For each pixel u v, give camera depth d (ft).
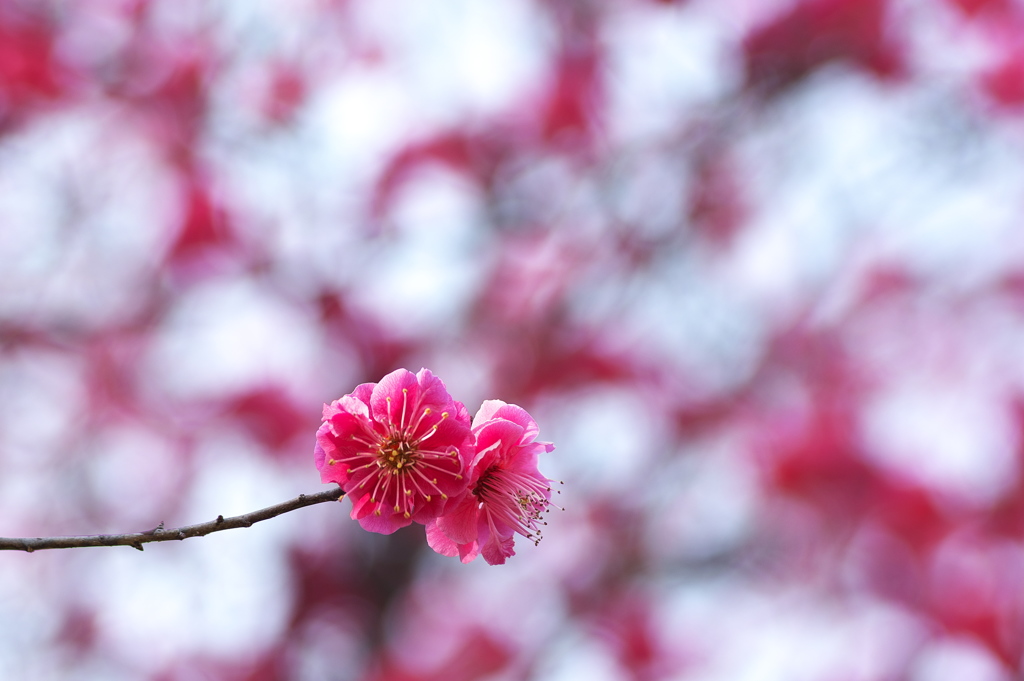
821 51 3.98
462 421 2.36
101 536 2.28
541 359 3.92
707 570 3.96
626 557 3.99
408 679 3.84
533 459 2.38
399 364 3.96
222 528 2.31
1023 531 3.44
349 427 2.35
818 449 3.58
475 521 2.37
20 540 2.27
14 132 3.76
